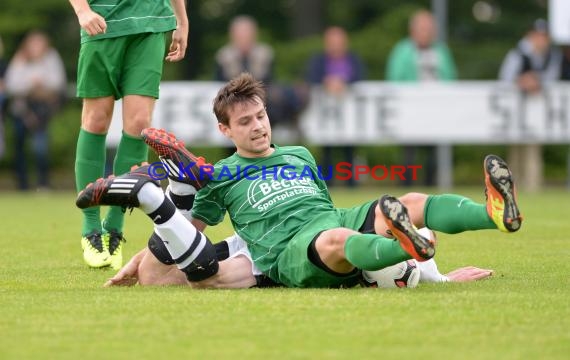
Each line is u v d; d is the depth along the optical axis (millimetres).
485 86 41156
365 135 41094
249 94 13898
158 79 16766
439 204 12625
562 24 40406
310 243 12688
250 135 13781
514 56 41312
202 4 68500
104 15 16469
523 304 11789
